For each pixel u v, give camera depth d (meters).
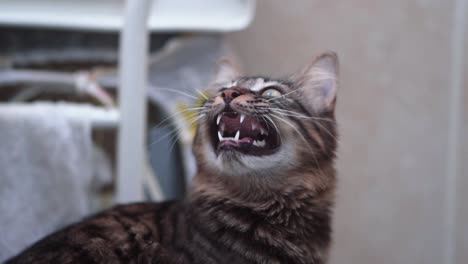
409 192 1.00
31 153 0.74
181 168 0.81
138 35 0.70
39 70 0.86
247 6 0.82
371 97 0.98
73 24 0.80
